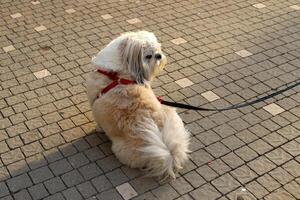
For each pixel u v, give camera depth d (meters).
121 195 1.87
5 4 3.41
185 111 2.33
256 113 2.32
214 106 2.38
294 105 2.39
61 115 2.29
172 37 2.99
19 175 1.95
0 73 2.60
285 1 3.51
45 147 2.09
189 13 3.31
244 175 1.97
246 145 2.12
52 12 3.29
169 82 2.55
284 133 2.20
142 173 1.96
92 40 2.95
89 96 2.05
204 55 2.80
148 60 1.93
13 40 2.94
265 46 2.91
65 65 2.68
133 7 3.38
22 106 2.34
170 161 1.83
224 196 1.87
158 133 1.84
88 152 2.07
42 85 2.51
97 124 2.14
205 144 2.12
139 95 1.93
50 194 1.87
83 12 3.30
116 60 1.94
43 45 2.88
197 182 1.93
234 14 3.30
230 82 2.56
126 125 1.90
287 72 2.66
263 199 1.86
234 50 2.86
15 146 2.10
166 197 1.87
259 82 2.57
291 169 2.00
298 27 3.14
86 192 1.88
